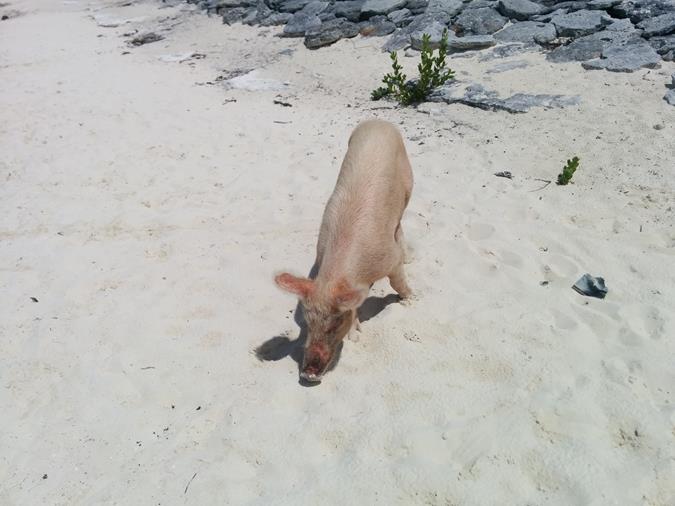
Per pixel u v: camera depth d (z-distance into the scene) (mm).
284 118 3465
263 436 1561
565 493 1329
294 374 1747
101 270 2295
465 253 2160
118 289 2180
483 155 2785
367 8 4531
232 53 4715
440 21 4129
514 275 2020
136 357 1857
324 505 1371
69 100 4074
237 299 2070
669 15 3480
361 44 4309
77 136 3484
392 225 1808
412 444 1474
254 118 3506
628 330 1747
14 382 1811
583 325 1783
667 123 2725
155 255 2357
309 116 3455
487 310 1868
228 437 1562
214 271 2225
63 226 2607
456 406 1571
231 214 2582
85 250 2428
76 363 1862
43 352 1913
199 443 1574
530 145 2793
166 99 3945
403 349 1773
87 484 1494
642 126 2746
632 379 1581
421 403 1591
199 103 3822
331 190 2672
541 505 1312
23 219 2688
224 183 2838
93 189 2896
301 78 4023
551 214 2328
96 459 1554
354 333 1843
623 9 3689
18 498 1475
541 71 3395
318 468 1464
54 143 3420
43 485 1501
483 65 3609
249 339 1893
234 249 2340
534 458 1403
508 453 1418
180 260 2307
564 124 2887
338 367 1748
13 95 4254
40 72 4770
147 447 1572
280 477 1456
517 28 3877
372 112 3395
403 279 1908
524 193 2477
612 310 1828
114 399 1725
